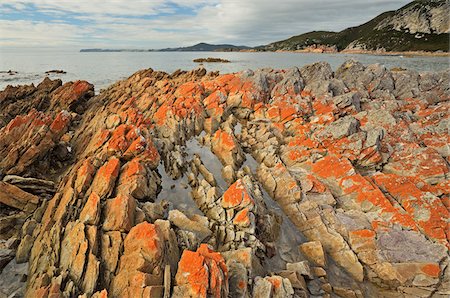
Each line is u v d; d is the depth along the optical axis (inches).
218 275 463.2
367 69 1301.7
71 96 1496.1
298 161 900.0
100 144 824.3
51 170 893.8
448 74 1288.1
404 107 1114.7
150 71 1978.3
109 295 484.7
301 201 770.2
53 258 543.2
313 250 661.9
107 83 2878.9
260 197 752.3
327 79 1256.8
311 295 578.9
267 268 608.7
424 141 932.0
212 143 945.5
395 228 695.7
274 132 1029.2
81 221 577.0
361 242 680.4
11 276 563.2
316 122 1021.2
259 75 1245.7
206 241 624.1
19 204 706.2
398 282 629.6
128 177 684.1
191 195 756.0
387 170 864.9
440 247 657.6
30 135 890.7
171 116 1007.6
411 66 3494.1
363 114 1022.4
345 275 651.5
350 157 880.9
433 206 718.5
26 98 1675.7
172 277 492.4
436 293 611.5
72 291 484.1
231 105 1152.2
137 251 499.8
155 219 635.5
